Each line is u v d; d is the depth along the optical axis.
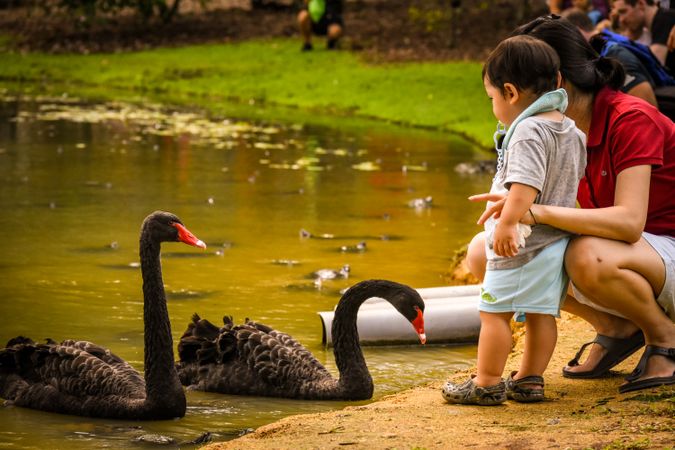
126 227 13.03
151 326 7.02
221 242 12.30
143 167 17.52
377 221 13.69
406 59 30.03
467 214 14.27
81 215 13.67
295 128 22.92
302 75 29.12
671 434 5.37
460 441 5.46
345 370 7.46
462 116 23.72
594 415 5.86
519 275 6.00
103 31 36.00
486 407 6.23
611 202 6.41
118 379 7.22
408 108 24.91
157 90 29.31
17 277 10.63
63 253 11.66
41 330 8.91
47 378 7.41
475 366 8.36
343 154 19.39
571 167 6.04
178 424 6.96
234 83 29.08
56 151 19.03
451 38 31.34
